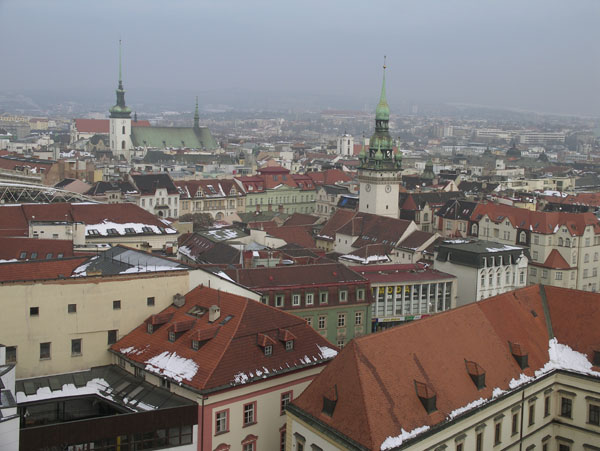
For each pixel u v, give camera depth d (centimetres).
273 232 19712
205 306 9306
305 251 16400
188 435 7931
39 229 14188
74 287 8950
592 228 19238
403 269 15775
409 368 7619
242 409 8294
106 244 15062
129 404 8306
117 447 7644
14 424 6725
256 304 9038
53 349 8875
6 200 19738
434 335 8175
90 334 9112
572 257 18925
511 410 8419
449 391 7744
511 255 15888
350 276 13325
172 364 8488
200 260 15275
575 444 9062
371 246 18025
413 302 14725
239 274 12462
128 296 9338
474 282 15300
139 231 16438
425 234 19062
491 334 8794
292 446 7612
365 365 7312
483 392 8056
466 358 8256
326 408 7288
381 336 7688
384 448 6756
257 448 8488
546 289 10131
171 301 9662
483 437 8006
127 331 9375
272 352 8694
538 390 8875
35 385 8625
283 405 8694
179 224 19625
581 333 9481
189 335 8806
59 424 7344
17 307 8606
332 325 12975
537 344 9331
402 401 7269
